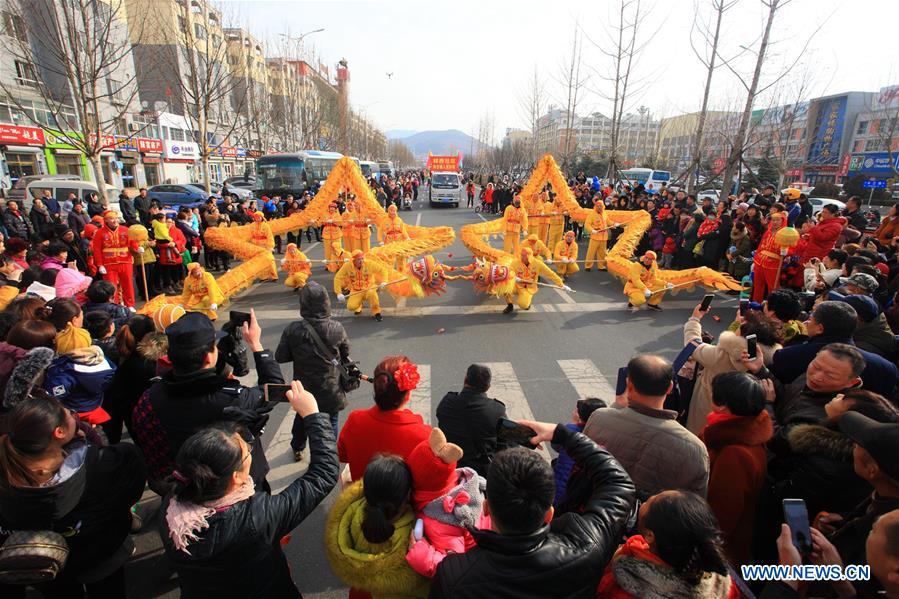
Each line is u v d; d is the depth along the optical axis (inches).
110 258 338.0
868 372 134.1
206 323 107.3
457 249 618.8
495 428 121.2
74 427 91.3
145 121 1250.6
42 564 84.1
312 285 165.5
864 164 1421.0
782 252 310.5
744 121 584.4
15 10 486.9
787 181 1676.9
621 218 499.2
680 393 148.6
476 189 1894.7
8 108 828.6
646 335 311.7
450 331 317.4
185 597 76.2
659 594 62.1
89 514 92.7
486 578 62.0
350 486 91.9
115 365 161.6
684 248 457.1
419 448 82.7
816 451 98.0
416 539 78.4
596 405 123.3
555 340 301.6
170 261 404.2
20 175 884.6
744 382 99.7
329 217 483.5
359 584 79.9
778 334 154.7
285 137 1422.2
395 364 107.4
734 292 414.9
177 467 73.1
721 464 100.6
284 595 82.3
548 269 350.0
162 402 106.7
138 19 803.4
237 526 72.1
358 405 221.8
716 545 60.8
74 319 147.8
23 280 237.5
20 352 130.3
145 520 153.3
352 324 332.5
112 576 102.7
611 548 69.0
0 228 453.7
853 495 94.4
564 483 102.7
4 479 83.8
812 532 73.9
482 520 82.0
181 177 1462.8
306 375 159.8
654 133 2851.9
